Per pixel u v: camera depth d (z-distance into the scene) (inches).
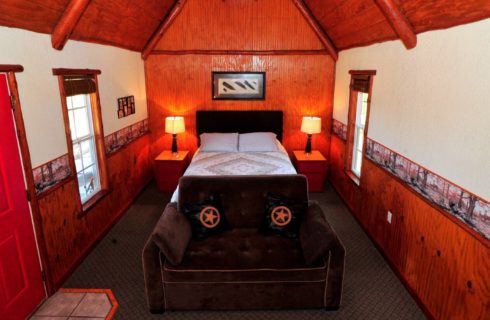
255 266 98.2
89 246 136.0
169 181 202.5
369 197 147.8
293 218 113.8
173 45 207.2
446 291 90.5
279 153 191.0
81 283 116.3
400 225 118.1
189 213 114.1
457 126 86.2
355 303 106.3
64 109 117.9
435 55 96.3
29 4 92.8
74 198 125.1
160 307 101.2
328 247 95.3
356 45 165.6
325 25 189.2
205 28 204.4
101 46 150.5
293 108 217.3
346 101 185.3
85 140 142.7
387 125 128.8
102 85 151.4
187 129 220.7
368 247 139.9
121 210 170.9
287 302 101.4
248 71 211.6
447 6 84.9
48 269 108.7
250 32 205.0
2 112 89.7
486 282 75.4
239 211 121.0
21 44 96.6
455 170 87.0
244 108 217.6
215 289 99.5
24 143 97.1
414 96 108.4
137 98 198.4
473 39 80.1
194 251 104.0
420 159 104.6
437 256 95.0
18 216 96.0
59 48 115.0
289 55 208.7
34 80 102.4
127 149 181.5
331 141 218.8
